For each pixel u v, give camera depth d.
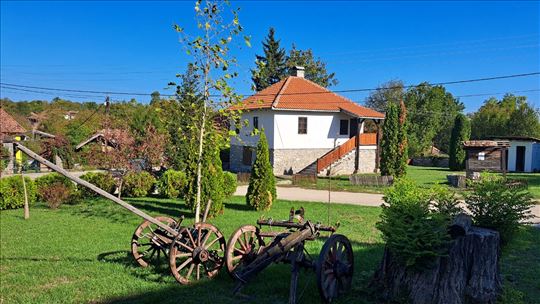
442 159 44.59
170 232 6.70
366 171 31.81
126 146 18.11
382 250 8.77
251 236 6.97
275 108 29.33
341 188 21.97
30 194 16.11
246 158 32.97
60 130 44.28
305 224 6.55
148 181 18.69
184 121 11.01
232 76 9.66
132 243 7.67
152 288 6.54
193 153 13.41
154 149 19.14
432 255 5.38
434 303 5.42
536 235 10.27
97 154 18.00
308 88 33.84
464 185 21.64
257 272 6.05
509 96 62.50
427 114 56.75
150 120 27.59
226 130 10.84
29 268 7.73
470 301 5.43
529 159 34.28
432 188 6.14
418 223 5.38
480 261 5.45
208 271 6.98
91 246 9.44
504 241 6.19
